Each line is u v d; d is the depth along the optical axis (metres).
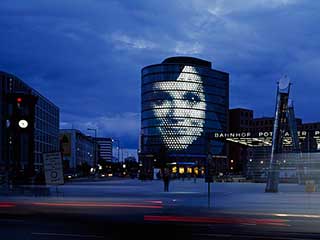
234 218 20.92
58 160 26.14
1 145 110.94
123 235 15.05
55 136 181.00
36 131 148.38
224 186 64.69
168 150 189.00
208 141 90.69
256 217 21.47
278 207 26.95
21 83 136.62
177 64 193.25
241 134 87.12
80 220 19.66
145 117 196.00
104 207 26.42
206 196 37.69
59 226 17.41
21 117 16.22
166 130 190.50
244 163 105.00
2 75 122.81
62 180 25.98
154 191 46.78
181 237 14.64
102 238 14.31
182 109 191.88
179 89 192.38
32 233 15.30
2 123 115.50
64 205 27.95
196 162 191.25
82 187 58.91
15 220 19.52
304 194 41.12
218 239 14.25
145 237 14.60
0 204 28.38
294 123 71.44
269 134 83.38
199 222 19.20
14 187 50.19
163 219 20.22
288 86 47.50
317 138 83.06
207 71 198.25
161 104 192.25
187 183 82.75
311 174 73.56
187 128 191.38
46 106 165.38
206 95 197.00
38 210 24.38
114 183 82.00
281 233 15.74
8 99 16.33
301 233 15.77
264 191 47.22
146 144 194.12
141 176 108.12
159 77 193.38
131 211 24.05
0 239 13.84
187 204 28.86
